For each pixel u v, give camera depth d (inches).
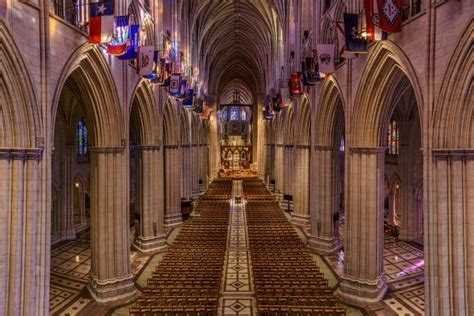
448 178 527.5
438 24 529.3
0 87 483.2
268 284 781.3
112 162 808.3
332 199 1104.8
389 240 1238.9
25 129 520.1
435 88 537.6
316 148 1122.0
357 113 799.7
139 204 1135.0
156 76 949.2
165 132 1418.6
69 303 762.8
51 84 569.9
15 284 514.0
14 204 514.0
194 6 1865.2
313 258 1055.0
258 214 1537.9
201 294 744.3
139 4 992.9
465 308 530.6
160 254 1102.4
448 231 532.1
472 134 514.9
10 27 476.4
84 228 1391.5
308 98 1231.5
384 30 590.9
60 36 597.6
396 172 1380.4
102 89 768.3
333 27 982.4
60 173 1230.9
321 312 661.3
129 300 784.3
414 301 763.4
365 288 772.0
